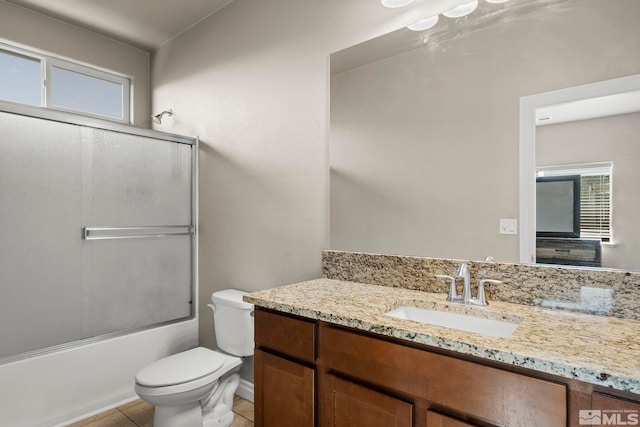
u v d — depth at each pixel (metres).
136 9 2.53
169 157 2.55
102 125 2.21
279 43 2.13
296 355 1.33
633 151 1.13
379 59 1.71
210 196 2.57
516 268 1.34
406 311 1.42
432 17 1.55
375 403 1.11
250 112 2.29
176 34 2.87
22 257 1.91
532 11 1.31
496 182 1.39
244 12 2.34
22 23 2.52
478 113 1.43
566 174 1.24
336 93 1.86
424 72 1.57
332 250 1.87
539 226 1.30
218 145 2.51
